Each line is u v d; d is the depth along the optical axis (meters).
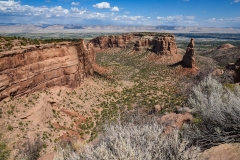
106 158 4.33
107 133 5.66
